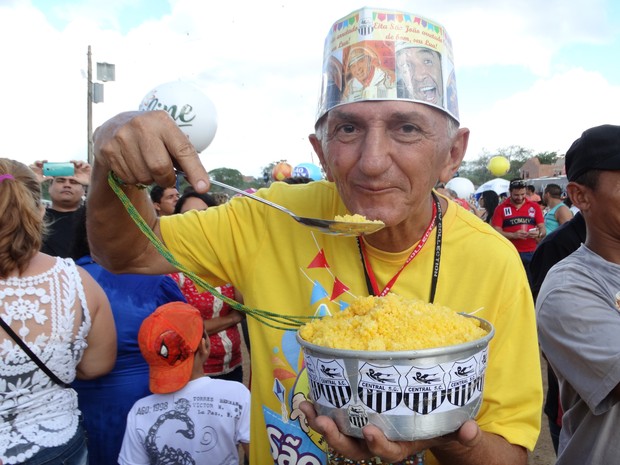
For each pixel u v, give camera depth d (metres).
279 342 1.33
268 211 1.41
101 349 2.21
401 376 0.79
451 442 1.01
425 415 0.81
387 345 0.85
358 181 1.13
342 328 0.94
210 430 2.28
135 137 1.00
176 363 2.26
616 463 1.67
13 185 1.90
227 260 1.43
